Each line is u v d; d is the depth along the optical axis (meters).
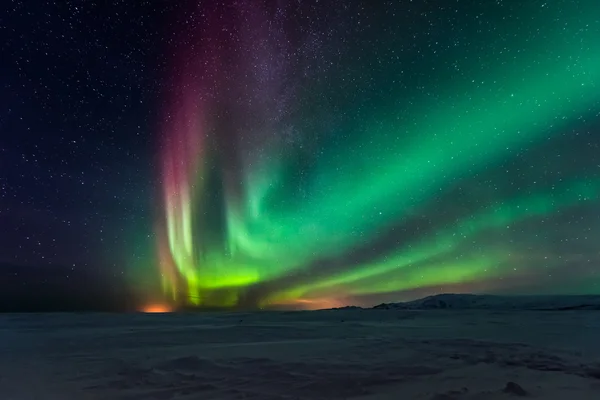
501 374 5.26
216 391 4.50
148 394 4.40
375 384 4.78
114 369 5.82
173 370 5.69
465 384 4.72
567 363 6.00
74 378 5.23
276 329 12.63
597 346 7.94
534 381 4.83
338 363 6.14
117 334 11.26
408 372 5.45
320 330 12.15
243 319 18.55
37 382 5.02
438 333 10.97
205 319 18.66
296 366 5.91
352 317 19.52
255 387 4.66
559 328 12.13
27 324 15.82
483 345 8.15
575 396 4.11
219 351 7.56
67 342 9.38
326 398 4.18
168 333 11.46
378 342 8.83
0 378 5.27
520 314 20.56
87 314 25.27
